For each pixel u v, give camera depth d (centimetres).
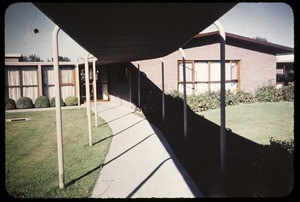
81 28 478
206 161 551
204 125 1004
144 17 423
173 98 1302
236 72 1734
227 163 509
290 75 2306
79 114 1461
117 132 926
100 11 378
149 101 1305
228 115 1230
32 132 1023
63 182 459
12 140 894
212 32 1603
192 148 671
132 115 1307
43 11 365
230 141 734
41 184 489
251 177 426
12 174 555
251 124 1000
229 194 382
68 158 656
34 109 1781
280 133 829
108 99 2066
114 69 1888
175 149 671
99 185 462
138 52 894
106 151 686
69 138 885
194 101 1379
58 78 453
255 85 1773
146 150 675
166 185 443
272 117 1143
